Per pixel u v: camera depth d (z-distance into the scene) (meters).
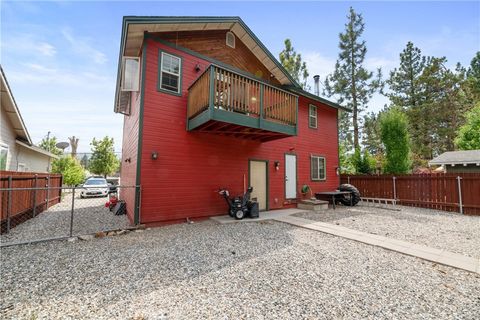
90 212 9.07
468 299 2.75
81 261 3.87
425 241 5.10
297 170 10.61
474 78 21.88
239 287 3.02
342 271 3.55
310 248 4.64
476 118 18.05
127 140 9.58
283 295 2.82
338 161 12.88
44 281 3.15
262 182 9.17
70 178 17.47
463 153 14.52
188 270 3.54
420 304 2.65
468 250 4.50
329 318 2.38
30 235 5.56
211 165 7.70
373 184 12.17
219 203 7.78
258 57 9.59
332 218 7.69
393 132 13.09
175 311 2.48
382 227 6.41
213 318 2.36
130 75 7.04
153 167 6.55
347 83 20.72
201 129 7.10
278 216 7.92
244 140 8.67
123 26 6.61
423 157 22.19
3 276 3.29
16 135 9.80
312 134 11.59
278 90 7.56
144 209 6.32
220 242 4.98
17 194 6.67
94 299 2.71
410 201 10.66
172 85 7.19
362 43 20.38
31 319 2.31
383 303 2.66
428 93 21.77
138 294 2.83
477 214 8.61
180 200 6.95
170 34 7.30
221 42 8.45
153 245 4.75
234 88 6.41
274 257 4.12
